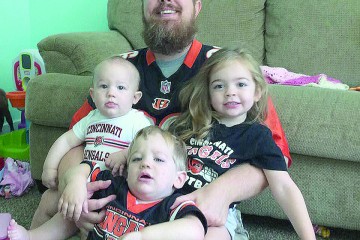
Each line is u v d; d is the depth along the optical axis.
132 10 2.19
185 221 0.92
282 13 2.09
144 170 0.99
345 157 1.29
